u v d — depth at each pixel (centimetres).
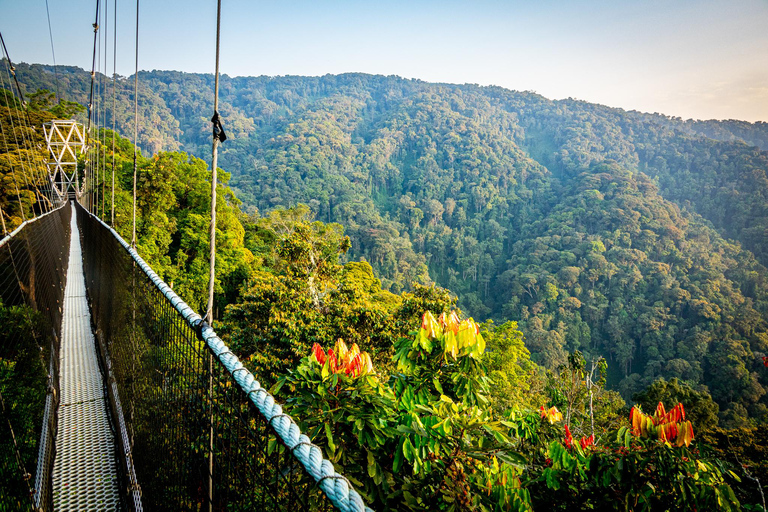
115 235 441
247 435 113
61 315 693
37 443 302
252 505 109
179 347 182
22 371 337
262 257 3025
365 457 206
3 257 364
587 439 251
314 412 207
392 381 257
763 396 4328
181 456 174
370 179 12569
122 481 305
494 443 212
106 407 404
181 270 2230
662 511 207
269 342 1030
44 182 2064
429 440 199
